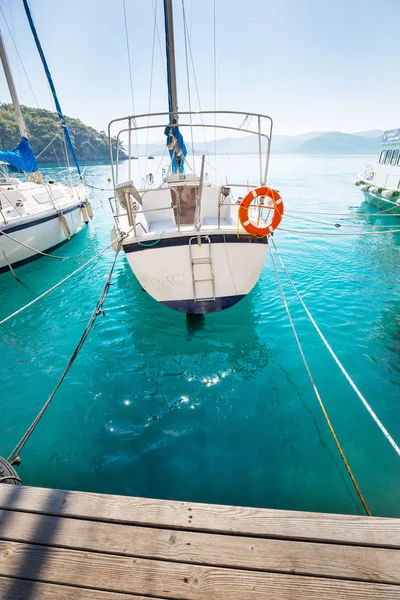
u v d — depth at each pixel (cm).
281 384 412
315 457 316
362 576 142
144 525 164
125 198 425
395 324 534
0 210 755
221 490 286
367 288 665
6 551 155
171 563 149
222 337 511
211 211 654
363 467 305
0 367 457
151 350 485
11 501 177
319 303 604
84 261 873
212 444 332
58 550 155
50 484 296
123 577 145
